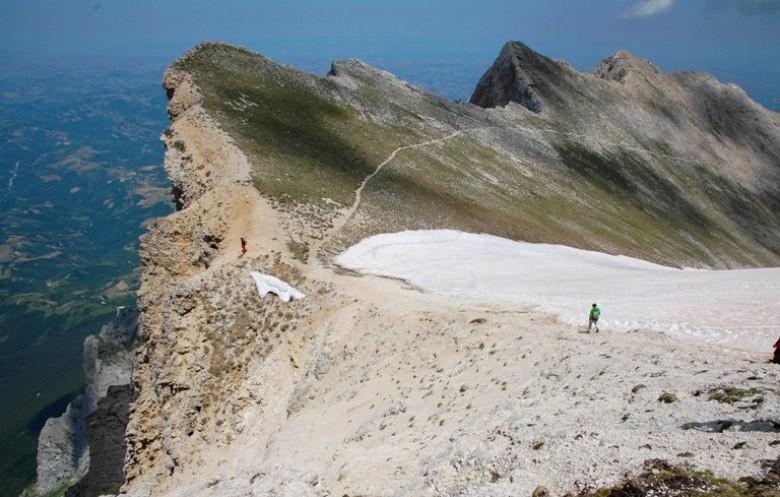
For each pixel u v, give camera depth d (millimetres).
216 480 29234
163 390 45406
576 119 145625
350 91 103562
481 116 126500
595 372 25250
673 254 104250
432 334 35688
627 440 17484
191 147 65188
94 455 71688
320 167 68938
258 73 90125
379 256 52812
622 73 178000
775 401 18250
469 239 63344
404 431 26875
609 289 43375
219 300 46062
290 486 22891
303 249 51125
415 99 116875
